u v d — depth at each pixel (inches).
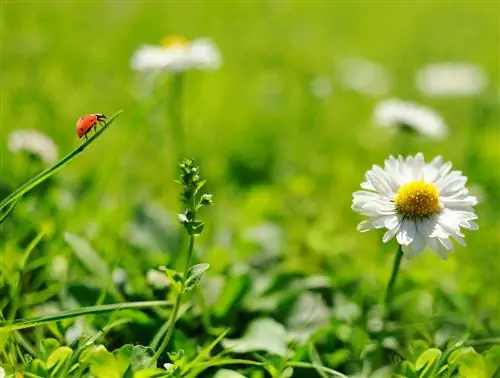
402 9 40.8
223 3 36.9
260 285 20.1
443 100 29.9
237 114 27.4
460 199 18.5
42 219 20.7
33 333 19.2
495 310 20.5
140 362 18.0
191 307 19.1
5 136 23.4
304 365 18.4
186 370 18.0
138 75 27.1
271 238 21.7
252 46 32.2
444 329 19.6
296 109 28.0
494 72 32.1
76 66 28.8
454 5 41.7
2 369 17.8
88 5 33.0
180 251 21.1
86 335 18.5
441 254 18.3
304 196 23.5
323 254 21.7
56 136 24.2
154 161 24.5
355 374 18.9
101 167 22.7
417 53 33.8
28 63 28.1
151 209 21.5
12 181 21.8
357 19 38.5
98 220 21.2
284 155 25.5
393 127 23.0
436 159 18.8
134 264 20.0
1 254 19.7
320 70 30.8
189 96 27.8
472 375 18.0
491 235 22.4
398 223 18.4
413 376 18.2
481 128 27.0
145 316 18.9
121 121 25.5
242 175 24.7
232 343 18.9
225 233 21.6
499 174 24.4
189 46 23.1
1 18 30.9
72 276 20.0
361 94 29.8
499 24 38.9
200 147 25.3
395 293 20.4
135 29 31.8
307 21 37.1
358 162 25.8
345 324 19.4
